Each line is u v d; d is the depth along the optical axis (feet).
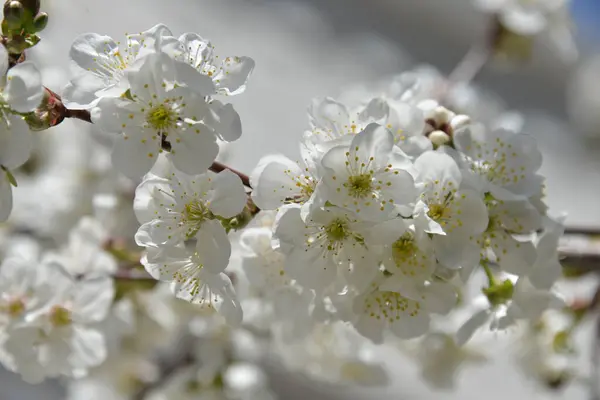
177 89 1.32
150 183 1.37
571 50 1.98
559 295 1.43
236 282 1.57
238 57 1.36
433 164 1.36
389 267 1.36
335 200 1.32
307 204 1.33
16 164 1.32
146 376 1.82
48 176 1.87
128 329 1.63
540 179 1.41
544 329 1.76
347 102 1.49
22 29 1.34
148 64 1.31
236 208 1.34
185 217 1.36
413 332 1.40
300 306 1.46
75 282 1.53
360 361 1.76
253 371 1.82
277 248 1.36
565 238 1.63
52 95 1.34
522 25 1.86
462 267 1.36
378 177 1.33
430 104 1.44
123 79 1.32
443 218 1.36
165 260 1.36
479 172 1.40
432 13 3.68
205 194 1.36
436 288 1.38
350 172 1.33
